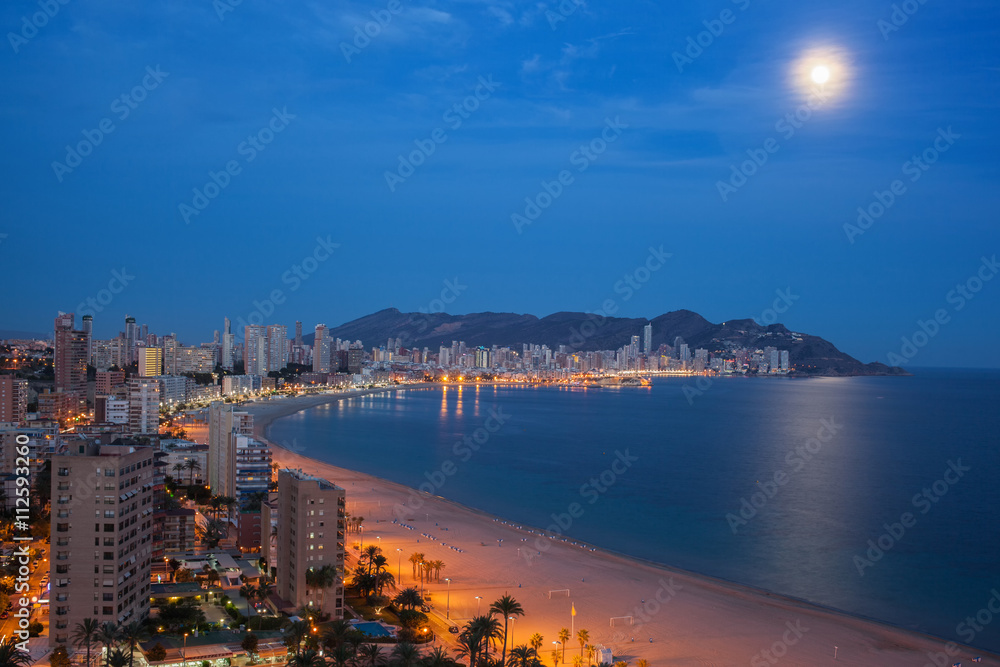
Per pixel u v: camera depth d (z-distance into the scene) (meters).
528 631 146.12
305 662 109.19
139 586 130.75
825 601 173.88
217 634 127.12
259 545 190.25
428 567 178.00
